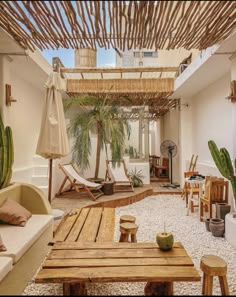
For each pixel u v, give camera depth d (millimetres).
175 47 2602
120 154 7027
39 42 2607
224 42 3400
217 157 3641
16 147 5234
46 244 3246
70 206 5133
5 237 2656
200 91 6648
